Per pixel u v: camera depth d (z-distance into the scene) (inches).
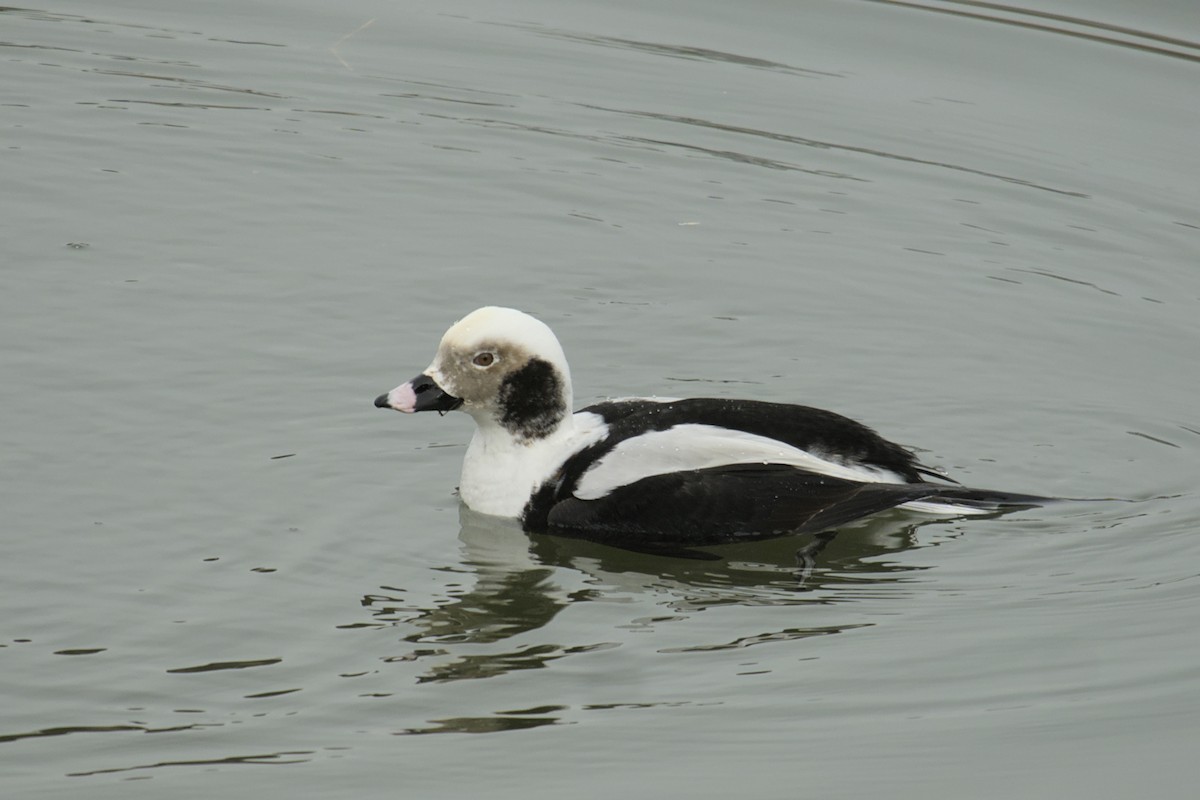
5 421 538.0
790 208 735.7
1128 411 588.1
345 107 811.4
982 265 691.4
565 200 736.3
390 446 547.5
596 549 502.0
